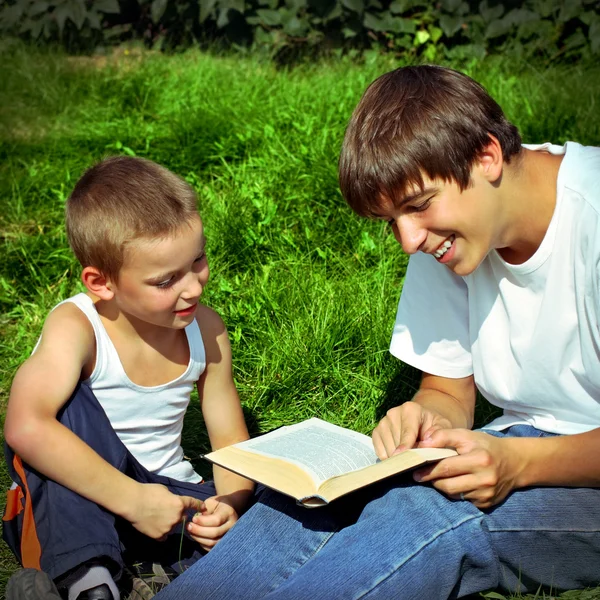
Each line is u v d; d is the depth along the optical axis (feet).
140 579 6.75
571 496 6.58
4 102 18.04
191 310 7.22
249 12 22.08
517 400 7.28
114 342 7.36
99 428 6.93
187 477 7.93
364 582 5.87
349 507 6.76
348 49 22.18
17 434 6.57
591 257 6.33
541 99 16.31
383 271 11.84
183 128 15.97
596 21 20.22
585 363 6.72
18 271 12.85
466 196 6.30
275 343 10.72
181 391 7.68
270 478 6.23
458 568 6.14
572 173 6.50
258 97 17.39
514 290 6.94
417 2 21.39
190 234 7.04
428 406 7.63
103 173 7.18
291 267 12.23
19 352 11.07
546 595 6.84
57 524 6.49
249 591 6.22
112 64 20.95
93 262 7.07
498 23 20.90
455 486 6.26
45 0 22.41
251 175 14.38
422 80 6.48
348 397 10.23
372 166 6.31
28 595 6.04
